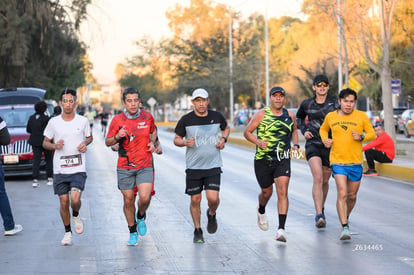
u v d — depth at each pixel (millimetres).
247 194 17281
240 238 11359
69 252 10305
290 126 10984
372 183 19797
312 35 77625
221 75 65625
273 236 11516
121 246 10758
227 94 84500
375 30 32125
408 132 45031
